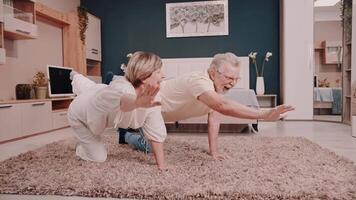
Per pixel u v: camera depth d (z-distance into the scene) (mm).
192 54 5879
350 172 1636
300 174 1598
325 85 5059
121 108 1521
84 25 5262
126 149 2377
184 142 2660
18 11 3648
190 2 5844
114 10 6082
